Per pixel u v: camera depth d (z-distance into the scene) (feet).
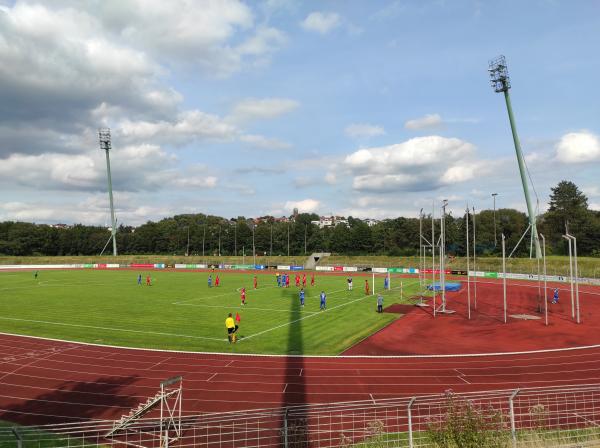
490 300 174.29
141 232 574.15
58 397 66.80
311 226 550.77
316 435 51.88
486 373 77.46
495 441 40.63
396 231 470.80
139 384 72.69
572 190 393.70
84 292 197.57
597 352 91.91
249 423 56.18
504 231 420.36
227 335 107.96
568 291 202.49
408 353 91.40
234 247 547.49
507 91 313.94
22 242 510.17
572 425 52.19
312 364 83.30
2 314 137.80
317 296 182.91
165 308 150.10
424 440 46.09
